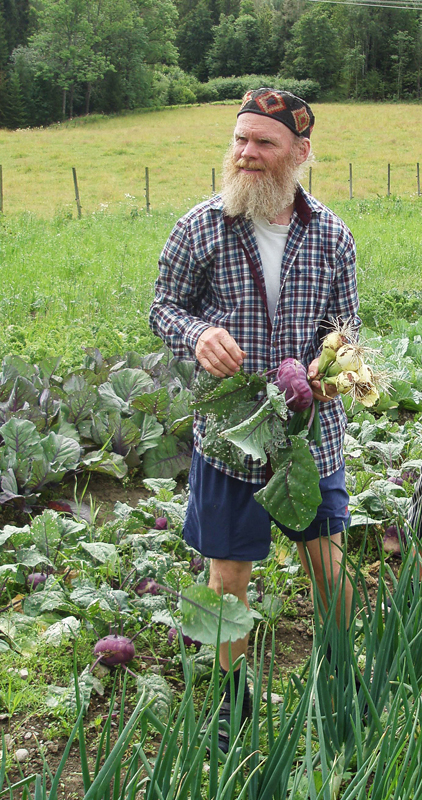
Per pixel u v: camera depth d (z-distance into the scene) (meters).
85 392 5.01
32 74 76.50
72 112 76.50
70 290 9.56
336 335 2.27
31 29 95.50
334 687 2.20
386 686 2.16
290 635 3.33
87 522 4.04
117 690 2.89
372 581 3.74
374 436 5.23
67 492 4.59
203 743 1.70
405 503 4.13
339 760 2.17
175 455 4.91
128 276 10.84
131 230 17.09
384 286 10.75
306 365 2.58
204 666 2.95
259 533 2.53
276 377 2.32
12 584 3.47
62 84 74.19
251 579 3.61
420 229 18.48
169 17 90.75
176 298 2.60
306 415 2.32
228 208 2.41
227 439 2.16
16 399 4.91
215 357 2.28
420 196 27.75
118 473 4.64
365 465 4.68
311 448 2.54
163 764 1.74
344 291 2.57
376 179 34.28
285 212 2.50
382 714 2.23
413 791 1.84
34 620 3.14
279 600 3.37
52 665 2.96
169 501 4.09
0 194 20.69
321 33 89.06
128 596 3.17
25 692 2.78
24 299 8.93
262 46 104.69
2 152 42.22
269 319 2.49
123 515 3.87
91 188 30.28
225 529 2.52
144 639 3.17
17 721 2.71
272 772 1.89
